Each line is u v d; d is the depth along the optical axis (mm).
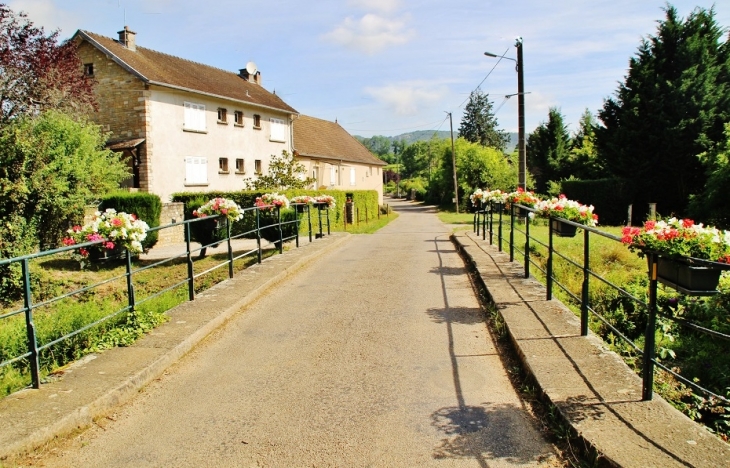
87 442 3381
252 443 3338
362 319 6293
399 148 157500
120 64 22578
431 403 3893
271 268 9328
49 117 14172
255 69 35125
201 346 5367
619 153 26781
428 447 3236
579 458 3033
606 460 2807
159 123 23297
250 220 17984
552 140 44250
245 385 4328
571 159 40562
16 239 11938
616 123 27984
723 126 24062
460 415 3678
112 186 16203
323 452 3205
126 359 4586
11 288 11273
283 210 14344
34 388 3928
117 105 23062
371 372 4562
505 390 4113
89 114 22719
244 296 7098
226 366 4785
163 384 4367
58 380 4082
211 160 26359
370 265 10406
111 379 4102
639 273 9812
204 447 3299
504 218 21172
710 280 3377
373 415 3707
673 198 26734
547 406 3641
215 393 4168
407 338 5508
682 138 25000
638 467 2697
